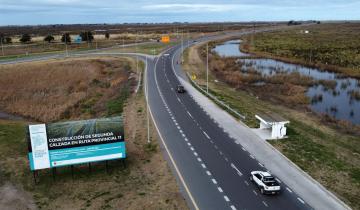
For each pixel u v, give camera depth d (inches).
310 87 3307.1
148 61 4500.5
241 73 3868.1
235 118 2188.7
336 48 5841.5
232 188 1339.8
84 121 1416.1
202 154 1653.5
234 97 2797.7
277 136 1857.8
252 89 3169.3
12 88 3336.6
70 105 2738.7
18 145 1815.9
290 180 1408.7
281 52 5536.4
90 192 1338.6
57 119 2498.8
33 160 1390.3
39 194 1337.4
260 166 1533.0
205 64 4357.8
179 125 2055.9
